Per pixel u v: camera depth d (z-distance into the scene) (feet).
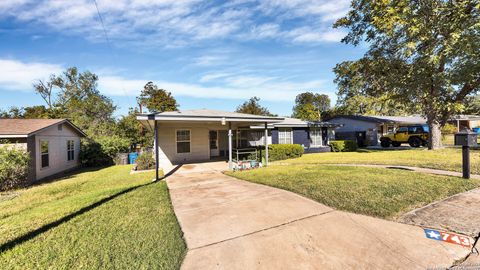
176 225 12.33
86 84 119.34
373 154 46.50
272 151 43.86
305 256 8.99
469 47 32.42
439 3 36.22
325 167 30.37
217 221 12.73
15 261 9.15
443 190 16.94
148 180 26.48
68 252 9.73
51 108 95.86
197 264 8.66
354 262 8.50
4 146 27.73
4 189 26.50
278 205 15.07
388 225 11.46
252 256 9.12
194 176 27.91
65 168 42.88
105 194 19.70
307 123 58.90
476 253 8.87
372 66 48.39
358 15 48.11
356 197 15.76
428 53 36.14
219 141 49.26
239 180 24.50
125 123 76.28
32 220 13.82
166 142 41.78
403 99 46.37
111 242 10.50
